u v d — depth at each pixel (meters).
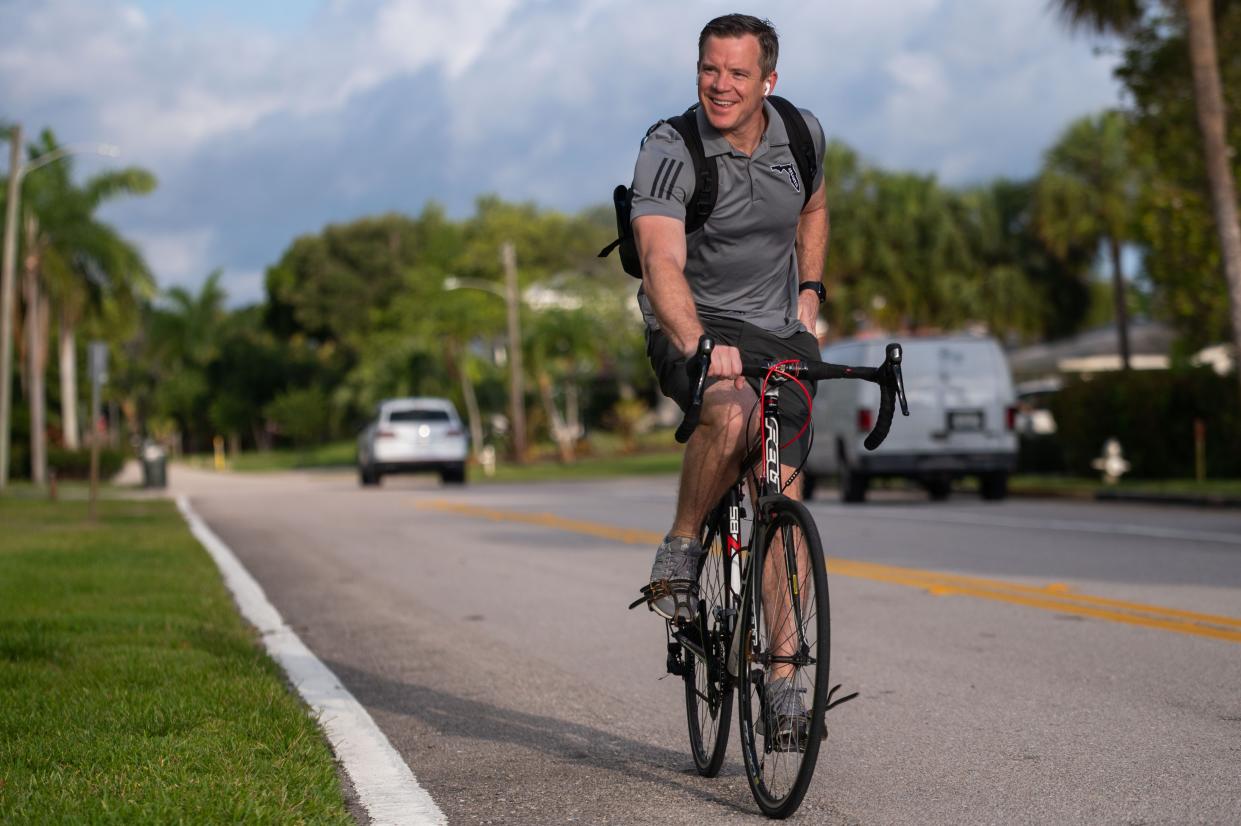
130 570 21.89
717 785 8.94
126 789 7.94
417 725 11.09
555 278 123.69
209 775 8.30
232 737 9.44
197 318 176.88
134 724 9.86
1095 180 83.00
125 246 83.25
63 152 63.56
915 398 37.31
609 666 13.62
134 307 85.81
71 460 87.12
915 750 9.78
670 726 10.85
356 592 20.47
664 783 9.03
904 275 90.19
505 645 15.12
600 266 148.62
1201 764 9.06
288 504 45.91
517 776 9.31
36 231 80.75
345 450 144.50
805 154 8.45
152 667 12.32
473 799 8.72
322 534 31.78
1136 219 45.00
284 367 169.62
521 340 104.00
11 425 84.81
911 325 92.94
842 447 38.47
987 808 8.20
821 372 7.97
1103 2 40.06
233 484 77.88
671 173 8.21
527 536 29.70
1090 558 21.95
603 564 23.42
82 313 84.56
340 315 172.62
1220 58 42.81
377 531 32.34
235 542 29.86
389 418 61.91
